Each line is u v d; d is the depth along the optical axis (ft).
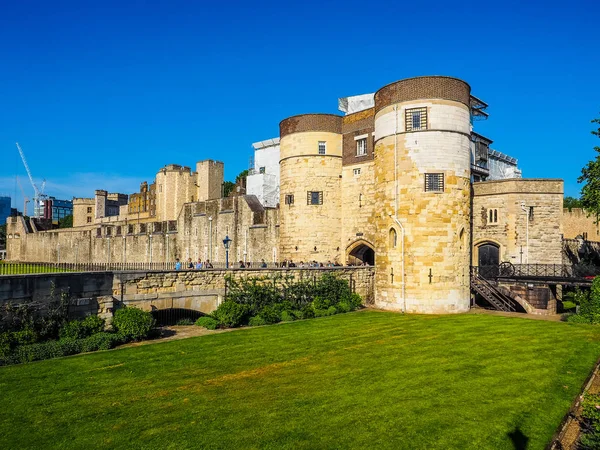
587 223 142.72
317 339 63.41
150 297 68.80
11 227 312.50
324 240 113.09
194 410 38.01
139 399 40.37
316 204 112.98
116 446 32.04
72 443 32.45
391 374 47.62
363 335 66.08
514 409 38.47
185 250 168.76
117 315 62.39
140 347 58.34
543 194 106.11
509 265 101.81
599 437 30.60
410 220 87.51
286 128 116.57
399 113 89.66
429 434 33.86
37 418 36.42
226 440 32.81
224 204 148.05
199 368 49.57
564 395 41.88
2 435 33.60
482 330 69.21
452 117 88.22
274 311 78.23
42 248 277.64
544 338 63.62
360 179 110.42
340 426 35.04
